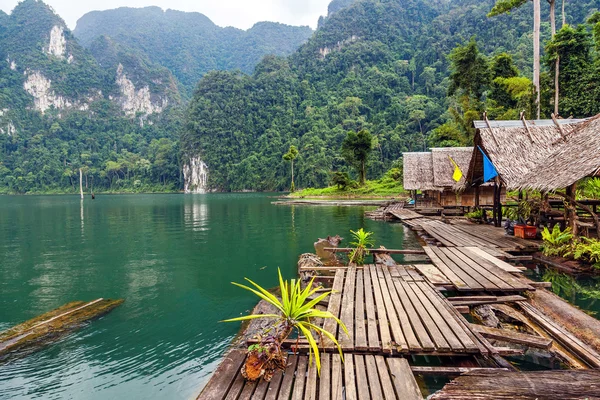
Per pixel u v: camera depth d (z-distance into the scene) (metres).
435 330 4.59
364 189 45.38
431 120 85.56
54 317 6.62
